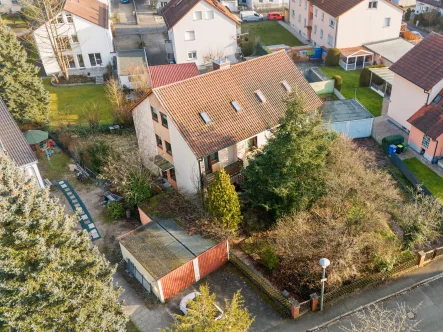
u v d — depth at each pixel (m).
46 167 39.91
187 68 43.78
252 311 25.30
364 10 57.38
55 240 19.92
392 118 43.97
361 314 24.70
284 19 79.69
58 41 57.28
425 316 24.58
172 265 25.92
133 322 25.05
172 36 59.22
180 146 31.66
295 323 24.50
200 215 29.67
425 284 26.45
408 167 37.38
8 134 33.62
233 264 28.31
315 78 53.97
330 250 25.67
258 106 33.41
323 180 28.05
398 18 59.09
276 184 27.42
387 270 26.31
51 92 55.28
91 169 38.72
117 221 32.84
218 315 24.19
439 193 34.22
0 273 18.77
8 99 43.19
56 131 44.41
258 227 30.08
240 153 33.22
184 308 24.94
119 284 27.55
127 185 32.62
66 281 19.59
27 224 18.86
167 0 85.56
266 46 63.28
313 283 25.97
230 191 27.38
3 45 41.69
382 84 50.34
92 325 19.95
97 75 59.34
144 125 35.84
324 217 28.42
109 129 44.38
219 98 32.56
